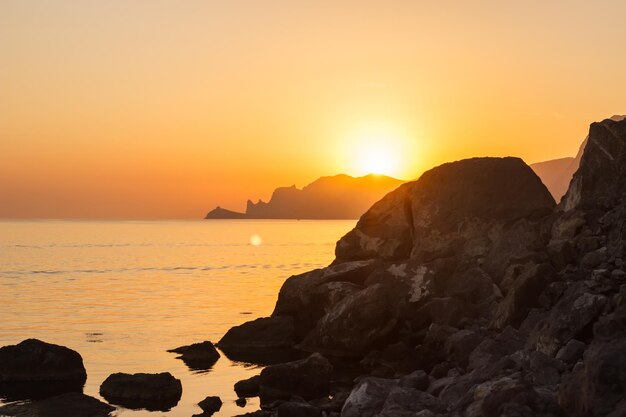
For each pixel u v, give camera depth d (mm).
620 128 27719
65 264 100312
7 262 104188
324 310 33250
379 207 37188
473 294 28969
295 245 172625
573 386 13500
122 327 40031
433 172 35219
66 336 36781
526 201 33062
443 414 15562
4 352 26281
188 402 22828
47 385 25297
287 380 23625
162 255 125938
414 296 29734
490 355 20562
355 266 34594
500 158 34688
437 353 25984
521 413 13008
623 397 12445
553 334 18297
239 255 126562
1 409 21438
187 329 39156
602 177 28047
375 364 27531
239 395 23750
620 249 23484
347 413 17375
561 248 26328
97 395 23719
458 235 32875
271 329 33469
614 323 16953
